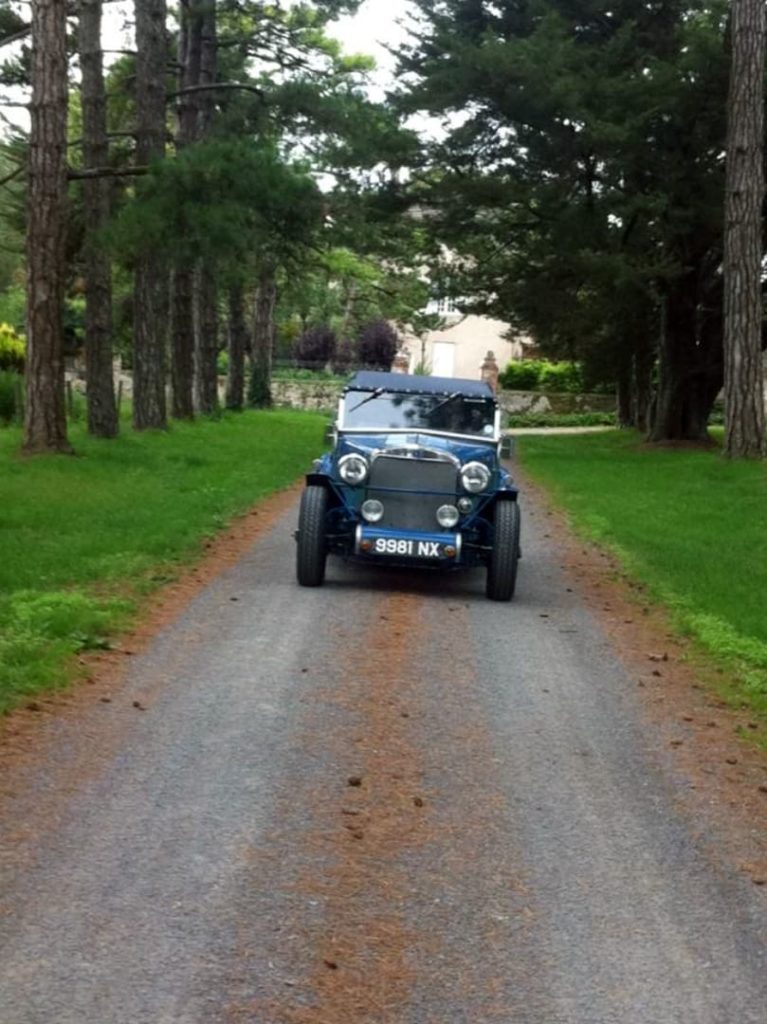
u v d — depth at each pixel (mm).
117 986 4473
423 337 74688
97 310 27234
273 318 71500
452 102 32000
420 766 7117
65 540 13992
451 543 12438
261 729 7637
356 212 31453
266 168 22250
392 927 5062
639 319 37156
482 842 6031
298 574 12633
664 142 33312
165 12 28797
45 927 4887
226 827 6031
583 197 33844
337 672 9172
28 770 6676
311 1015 4355
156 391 31422
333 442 13609
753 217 28281
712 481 25453
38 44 21672
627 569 14820
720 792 6953
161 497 18531
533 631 11125
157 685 8516
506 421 13766
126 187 29844
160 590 11930
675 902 5461
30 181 22172
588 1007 4520
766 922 5301
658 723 8297
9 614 10023
